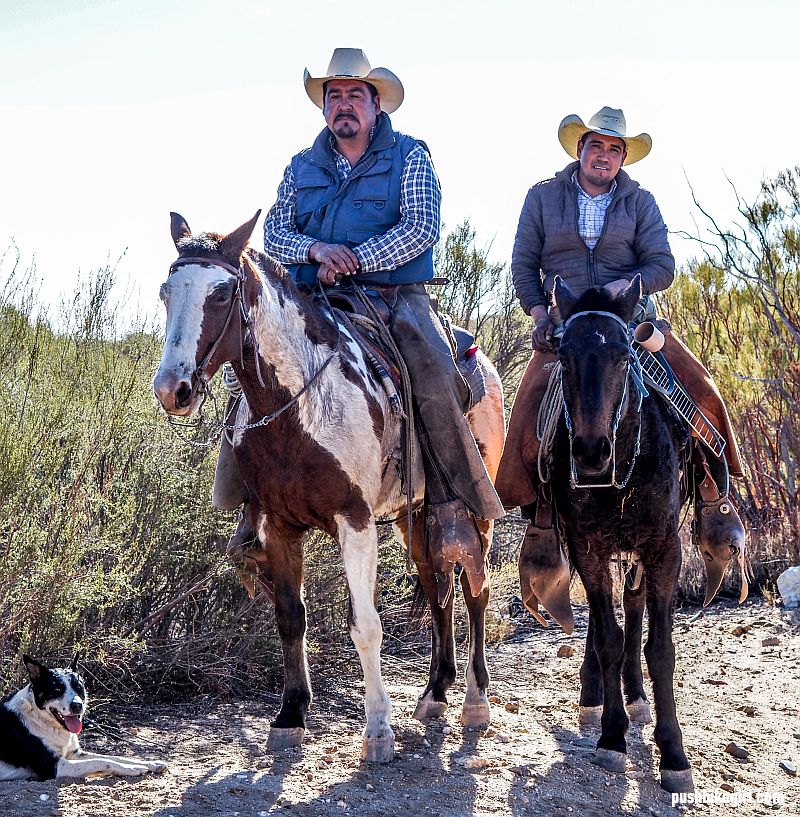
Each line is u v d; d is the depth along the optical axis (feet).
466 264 42.32
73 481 19.57
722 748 18.70
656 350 19.21
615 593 21.52
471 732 18.84
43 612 18.30
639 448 16.92
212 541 22.22
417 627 26.91
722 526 20.15
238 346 15.64
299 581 17.81
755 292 37.70
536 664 25.20
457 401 18.63
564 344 16.11
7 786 14.62
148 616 20.84
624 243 20.75
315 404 16.52
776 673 24.00
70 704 15.02
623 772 17.07
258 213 15.75
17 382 20.81
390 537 25.72
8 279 23.24
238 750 17.30
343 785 15.48
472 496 18.44
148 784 15.08
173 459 21.89
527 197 21.40
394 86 20.17
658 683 16.87
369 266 19.03
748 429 36.70
